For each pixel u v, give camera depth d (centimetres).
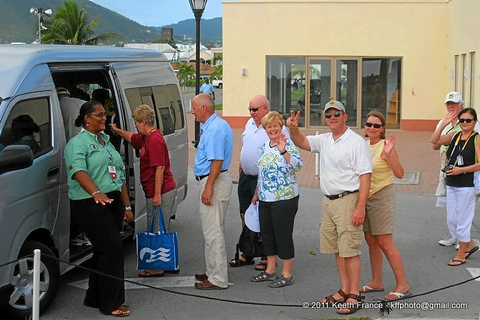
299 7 2309
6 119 559
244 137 741
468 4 1939
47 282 607
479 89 1805
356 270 621
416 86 2305
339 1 2292
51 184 614
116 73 736
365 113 2344
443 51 2281
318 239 910
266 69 2358
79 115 622
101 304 620
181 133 923
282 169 675
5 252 548
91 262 634
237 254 780
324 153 617
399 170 619
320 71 2338
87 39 4722
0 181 541
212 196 678
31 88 598
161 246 713
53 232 623
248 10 2330
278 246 698
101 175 613
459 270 759
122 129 734
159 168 707
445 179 806
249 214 723
